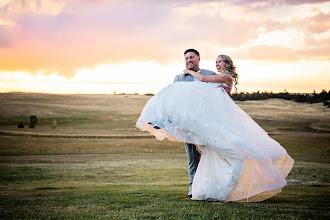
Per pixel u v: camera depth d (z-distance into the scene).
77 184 13.69
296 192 8.29
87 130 78.75
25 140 52.81
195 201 5.52
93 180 16.77
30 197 7.36
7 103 119.06
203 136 5.57
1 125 87.69
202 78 5.99
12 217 4.52
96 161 29.11
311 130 79.19
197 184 5.77
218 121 5.63
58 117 102.88
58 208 5.25
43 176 18.45
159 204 5.25
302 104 144.75
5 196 7.82
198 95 5.83
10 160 29.72
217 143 5.45
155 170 21.91
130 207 5.15
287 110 124.56
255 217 4.20
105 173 20.16
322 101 146.62
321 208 5.06
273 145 5.64
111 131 76.38
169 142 52.09
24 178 17.52
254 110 121.19
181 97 5.86
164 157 34.50
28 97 135.62
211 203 5.25
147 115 6.00
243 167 5.34
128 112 115.12
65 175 19.05
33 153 39.44
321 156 37.62
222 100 5.81
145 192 7.84
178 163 27.53
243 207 4.88
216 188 5.54
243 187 5.48
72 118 101.94
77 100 137.75
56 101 132.00
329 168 21.92
